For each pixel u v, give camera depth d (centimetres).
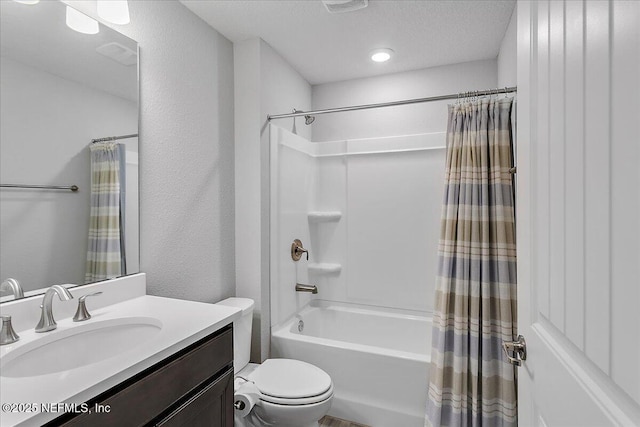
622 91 44
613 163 47
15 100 103
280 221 228
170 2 164
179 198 167
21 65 104
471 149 176
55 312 110
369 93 273
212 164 192
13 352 87
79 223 121
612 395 47
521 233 89
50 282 111
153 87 153
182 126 170
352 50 226
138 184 144
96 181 126
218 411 113
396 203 261
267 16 183
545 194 73
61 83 115
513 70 182
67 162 117
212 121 192
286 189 237
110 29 133
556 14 66
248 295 208
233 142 212
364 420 192
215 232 194
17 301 100
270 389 155
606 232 48
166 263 159
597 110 51
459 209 176
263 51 211
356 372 194
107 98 131
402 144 257
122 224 137
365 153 268
